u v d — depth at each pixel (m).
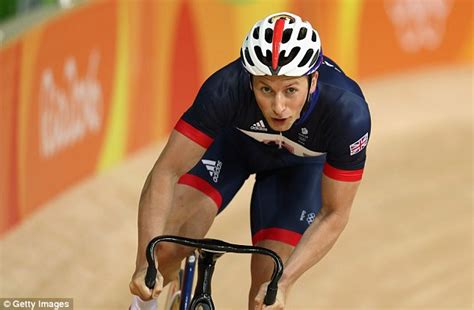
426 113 28.83
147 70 22.36
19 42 17.28
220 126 10.59
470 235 21.38
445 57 33.31
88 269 17.22
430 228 21.50
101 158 21.17
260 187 12.72
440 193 23.42
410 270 19.53
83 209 19.48
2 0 19.84
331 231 10.58
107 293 16.52
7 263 16.86
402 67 31.69
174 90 23.38
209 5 23.78
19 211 18.08
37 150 18.47
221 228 19.95
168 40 22.80
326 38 28.09
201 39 23.80
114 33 20.97
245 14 24.92
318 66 9.59
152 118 22.91
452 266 19.88
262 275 11.58
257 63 9.23
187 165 10.49
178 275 12.38
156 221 10.12
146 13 21.92
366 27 29.86
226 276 18.17
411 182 23.86
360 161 10.57
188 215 11.80
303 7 26.81
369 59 30.34
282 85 9.30
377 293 18.45
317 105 10.38
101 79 20.75
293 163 12.55
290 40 9.24
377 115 28.16
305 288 18.36
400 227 21.41
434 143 26.58
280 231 11.98
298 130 10.77
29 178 18.28
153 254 9.30
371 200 22.58
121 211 19.75
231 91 10.34
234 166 12.57
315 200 12.42
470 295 18.72
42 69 18.28
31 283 16.38
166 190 10.30
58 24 18.67
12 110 17.28
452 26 33.25
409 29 31.64
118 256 17.91
